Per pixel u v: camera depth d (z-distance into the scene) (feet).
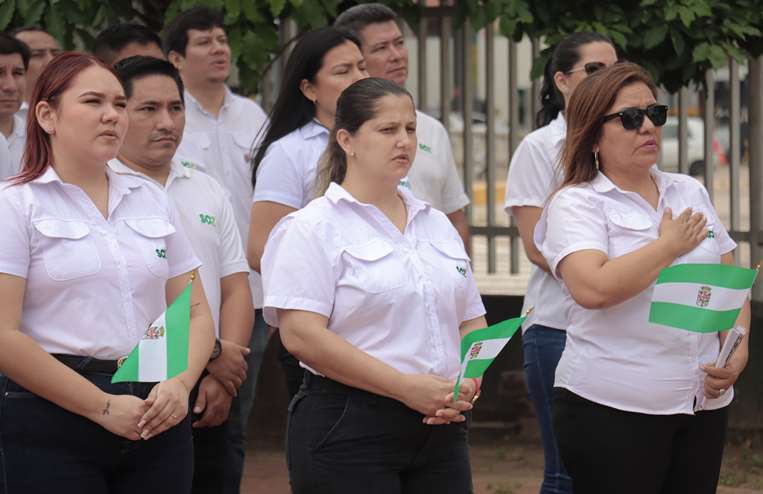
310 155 39.47
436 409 28.71
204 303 31.99
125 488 29.73
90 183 29.71
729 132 60.39
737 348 31.71
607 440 31.76
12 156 44.32
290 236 29.94
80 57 29.50
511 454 57.93
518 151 41.09
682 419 31.81
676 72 55.83
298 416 30.32
